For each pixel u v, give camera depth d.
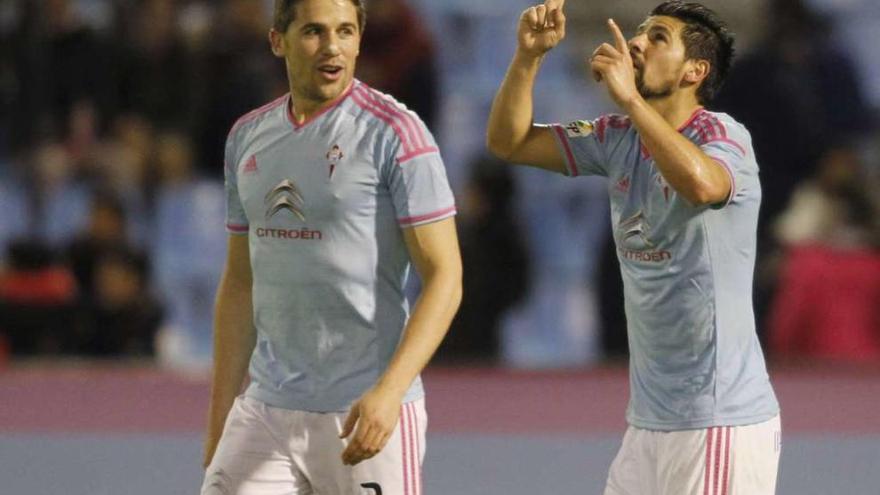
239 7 51.44
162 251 48.72
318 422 19.52
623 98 19.11
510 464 35.88
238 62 51.00
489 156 47.28
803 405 42.59
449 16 57.75
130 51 51.75
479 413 41.69
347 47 19.33
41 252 46.22
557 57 56.75
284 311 19.62
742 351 20.22
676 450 20.16
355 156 19.27
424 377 46.34
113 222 46.22
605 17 58.78
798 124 49.47
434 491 33.19
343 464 19.45
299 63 19.33
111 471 34.97
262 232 19.69
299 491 19.84
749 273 20.27
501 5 58.25
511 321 49.62
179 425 40.00
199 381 45.56
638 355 20.61
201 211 49.31
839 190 47.78
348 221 19.28
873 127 52.56
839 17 59.62
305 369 19.58
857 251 46.56
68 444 37.72
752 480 20.20
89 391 43.81
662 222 20.03
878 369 46.12
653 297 20.27
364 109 19.45
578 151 20.95
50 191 50.25
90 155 50.97
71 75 52.00
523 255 47.19
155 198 49.50
